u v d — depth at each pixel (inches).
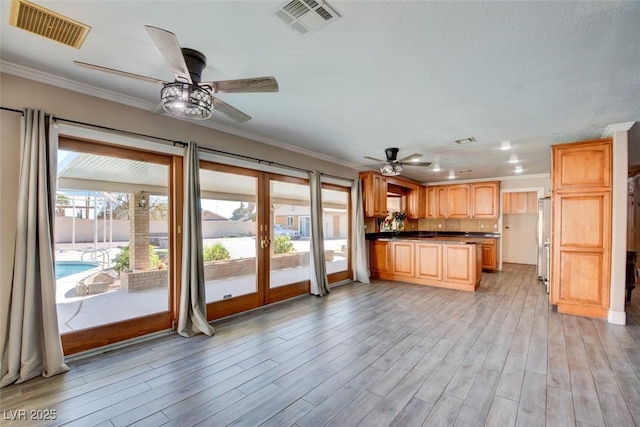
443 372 97.7
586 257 152.3
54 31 73.4
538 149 185.5
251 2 62.2
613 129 141.6
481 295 195.9
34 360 91.4
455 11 64.6
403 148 187.0
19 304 89.2
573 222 154.9
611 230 146.2
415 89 103.7
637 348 115.2
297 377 94.6
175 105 80.0
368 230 263.9
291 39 75.5
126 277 120.3
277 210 181.3
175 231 130.3
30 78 94.0
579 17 65.9
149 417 75.2
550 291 164.1
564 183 156.8
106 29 72.5
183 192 132.7
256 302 166.2
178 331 127.7
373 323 143.7
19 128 92.8
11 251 91.1
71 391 85.7
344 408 79.2
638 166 241.0
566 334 129.2
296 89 104.2
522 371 98.1
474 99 111.8
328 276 220.8
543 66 87.4
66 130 100.0
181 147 130.1
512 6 62.8
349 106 119.7
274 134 159.0
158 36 59.0
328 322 145.2
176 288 130.2
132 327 119.1
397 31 72.0
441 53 81.5
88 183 111.5
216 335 128.0
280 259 182.9
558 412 77.3
